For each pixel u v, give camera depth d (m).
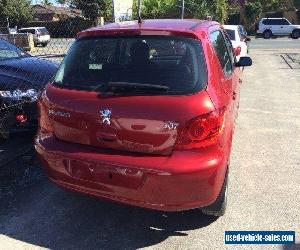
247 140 6.36
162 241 3.64
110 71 3.54
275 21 37.22
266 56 19.48
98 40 3.75
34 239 3.66
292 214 4.10
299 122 7.43
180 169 3.12
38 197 4.39
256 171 5.14
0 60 6.40
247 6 46.50
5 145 5.84
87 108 3.39
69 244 3.60
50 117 3.66
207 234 3.75
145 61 3.50
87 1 29.20
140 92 3.30
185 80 3.32
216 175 3.24
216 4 36.56
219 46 4.31
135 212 4.11
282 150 5.92
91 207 4.20
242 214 4.08
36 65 6.36
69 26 22.48
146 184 3.21
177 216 4.03
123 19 11.12
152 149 3.23
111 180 3.32
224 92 3.63
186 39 3.56
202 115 3.16
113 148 3.35
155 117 3.18
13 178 4.82
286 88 10.84
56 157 3.55
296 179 4.91
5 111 5.59
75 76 3.66
